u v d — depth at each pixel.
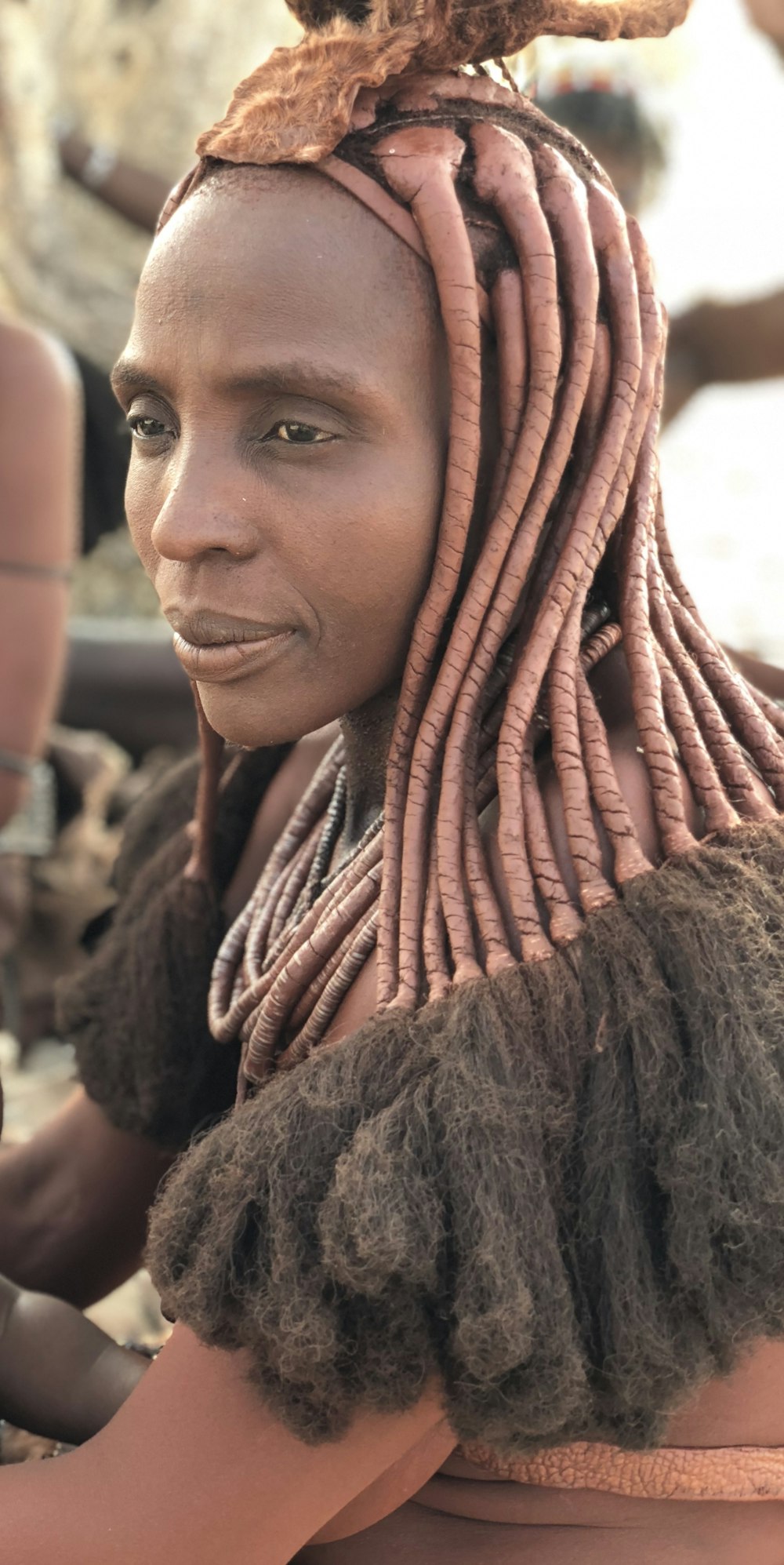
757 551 3.85
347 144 0.75
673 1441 0.79
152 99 3.41
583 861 0.73
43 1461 0.75
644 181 2.02
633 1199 0.69
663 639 0.82
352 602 0.76
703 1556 0.81
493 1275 0.65
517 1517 0.82
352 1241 0.66
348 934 0.83
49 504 1.61
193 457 0.75
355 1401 0.68
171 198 0.80
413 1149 0.67
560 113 1.95
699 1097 0.69
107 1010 1.07
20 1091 2.05
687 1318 0.69
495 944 0.72
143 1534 0.72
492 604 0.77
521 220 0.75
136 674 2.93
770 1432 0.81
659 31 0.84
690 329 2.59
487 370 0.78
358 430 0.74
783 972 0.72
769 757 0.80
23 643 1.61
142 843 1.16
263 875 1.00
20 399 1.58
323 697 0.78
